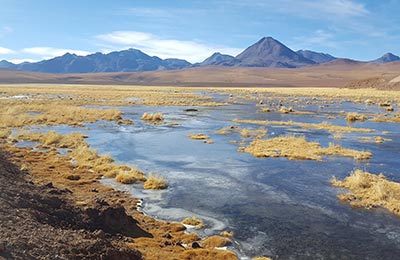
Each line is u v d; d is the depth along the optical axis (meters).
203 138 39.34
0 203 13.04
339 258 13.77
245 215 18.03
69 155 29.78
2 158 22.97
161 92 133.00
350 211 18.59
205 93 132.00
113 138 38.75
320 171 26.12
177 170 26.20
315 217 17.81
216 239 15.00
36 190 16.66
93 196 19.41
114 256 11.62
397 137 40.78
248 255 13.97
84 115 55.97
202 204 19.50
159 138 39.28
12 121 46.81
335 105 84.00
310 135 41.72
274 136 40.56
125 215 15.68
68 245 11.37
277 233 15.96
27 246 10.37
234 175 25.02
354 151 32.28
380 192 20.19
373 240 15.33
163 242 14.49
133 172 24.41
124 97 101.81
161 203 19.58
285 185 22.86
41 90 128.38
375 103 88.62
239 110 70.81
